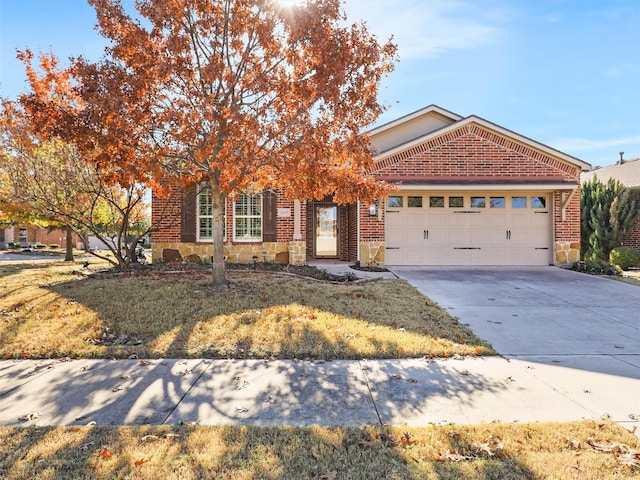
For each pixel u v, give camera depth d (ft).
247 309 22.79
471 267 43.21
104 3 22.36
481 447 9.71
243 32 23.95
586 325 21.97
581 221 55.62
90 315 21.62
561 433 10.48
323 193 26.71
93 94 20.80
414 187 41.32
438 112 54.24
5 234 122.72
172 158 26.17
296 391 13.42
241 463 9.07
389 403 12.51
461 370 15.35
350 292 28.02
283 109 24.50
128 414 11.73
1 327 20.07
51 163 34.12
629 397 12.96
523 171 44.14
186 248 42.88
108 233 43.01
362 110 24.93
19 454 9.43
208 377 14.64
